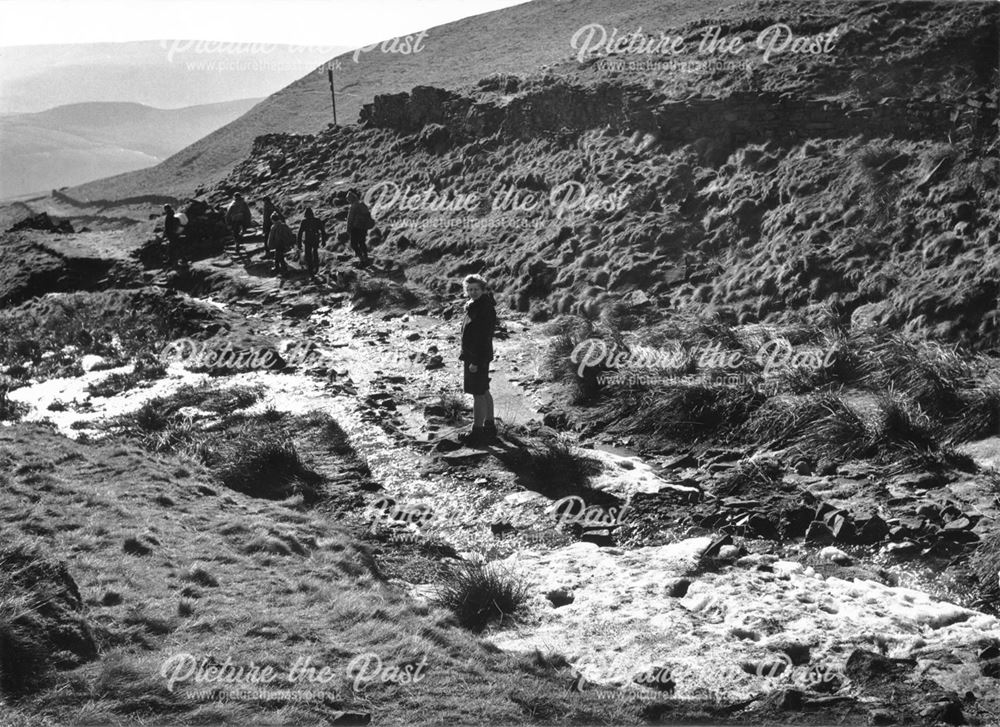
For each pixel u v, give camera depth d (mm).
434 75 69000
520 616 7820
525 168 29344
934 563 9477
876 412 13008
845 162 21656
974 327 15977
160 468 9938
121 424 14961
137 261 33156
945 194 19047
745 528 10367
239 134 76500
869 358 15039
